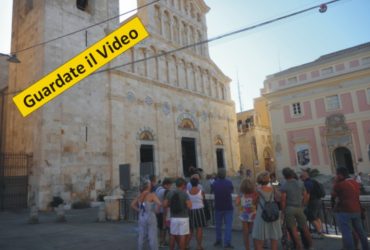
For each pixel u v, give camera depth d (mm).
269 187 7375
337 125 34844
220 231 9367
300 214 8031
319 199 9844
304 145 37062
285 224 8445
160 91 33531
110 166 26297
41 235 12008
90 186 24391
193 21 42500
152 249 8039
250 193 8172
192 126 37438
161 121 32781
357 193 7570
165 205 8273
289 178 8180
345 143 34312
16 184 21969
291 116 38500
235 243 9719
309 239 8094
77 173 23656
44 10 24000
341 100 35062
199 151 37344
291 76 39031
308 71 37750
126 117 28906
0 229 13711
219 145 41438
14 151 25359
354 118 34000
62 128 23250
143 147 30359
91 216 18250
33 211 15719
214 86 43969
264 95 40562
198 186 9156
